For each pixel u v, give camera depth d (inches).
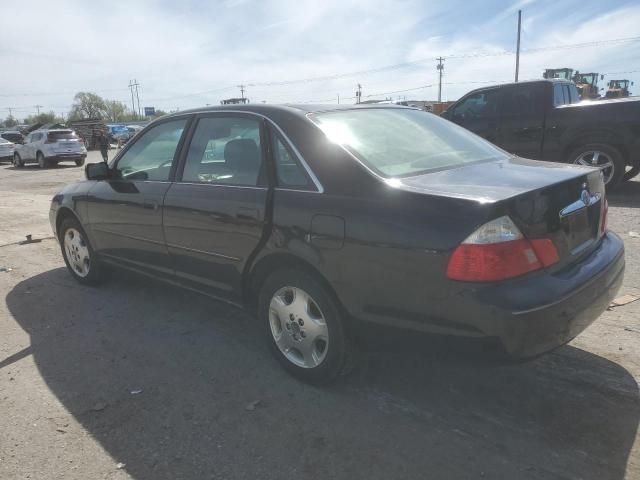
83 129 1683.1
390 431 111.1
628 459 99.8
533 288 96.3
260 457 104.6
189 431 113.4
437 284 98.6
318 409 119.9
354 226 109.1
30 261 252.7
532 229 99.3
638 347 140.6
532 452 102.9
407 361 139.3
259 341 155.7
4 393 131.0
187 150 154.4
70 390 131.6
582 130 337.1
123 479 99.7
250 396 126.2
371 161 116.6
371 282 108.0
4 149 1068.5
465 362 102.7
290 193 122.6
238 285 139.3
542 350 99.0
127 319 174.6
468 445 105.7
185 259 153.0
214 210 138.6
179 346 153.8
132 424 116.6
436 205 100.4
